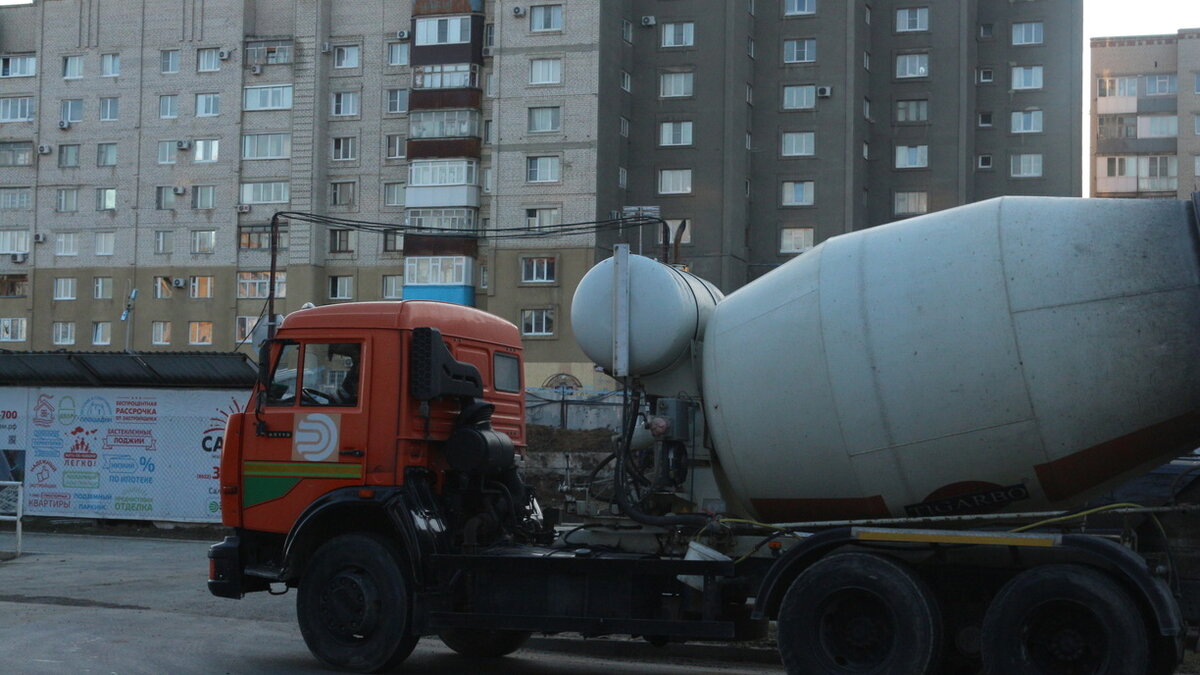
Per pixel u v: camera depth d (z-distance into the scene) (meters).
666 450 10.38
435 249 60.03
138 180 66.94
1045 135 66.00
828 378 9.53
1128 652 8.18
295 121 64.31
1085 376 8.86
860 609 9.07
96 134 67.88
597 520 10.63
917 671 8.73
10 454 24.17
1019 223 9.16
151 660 10.77
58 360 23.64
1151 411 8.88
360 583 10.42
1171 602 8.19
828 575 9.09
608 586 9.99
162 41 67.00
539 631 10.05
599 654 12.30
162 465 23.55
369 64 63.94
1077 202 9.21
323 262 64.19
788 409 9.73
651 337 10.28
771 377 9.81
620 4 61.97
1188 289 8.76
